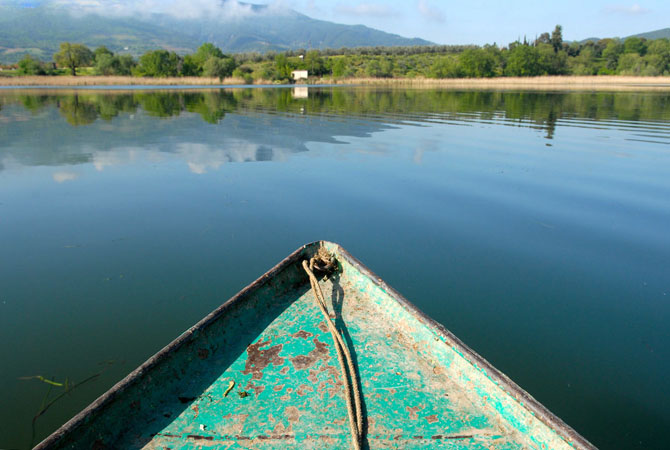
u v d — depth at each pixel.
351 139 12.07
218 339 2.73
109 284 4.28
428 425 2.15
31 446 2.44
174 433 2.09
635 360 3.26
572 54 86.12
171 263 4.74
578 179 8.14
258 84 54.59
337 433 2.09
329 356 2.66
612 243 5.37
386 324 3.00
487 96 29.56
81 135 12.39
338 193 7.29
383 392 2.36
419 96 29.70
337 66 63.56
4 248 5.08
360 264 3.46
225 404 2.27
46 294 4.08
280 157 9.84
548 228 5.85
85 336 3.45
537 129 14.02
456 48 108.50
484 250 5.17
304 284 3.56
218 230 5.68
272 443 2.04
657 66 61.88
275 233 5.60
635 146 11.09
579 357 3.29
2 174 8.24
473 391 2.36
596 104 22.61
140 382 2.21
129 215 6.21
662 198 7.05
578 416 2.73
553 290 4.28
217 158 9.71
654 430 2.63
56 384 2.92
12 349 3.28
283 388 2.39
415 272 4.63
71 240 5.32
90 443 1.92
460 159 9.71
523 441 2.06
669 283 4.41
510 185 7.80
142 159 9.55
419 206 6.69
